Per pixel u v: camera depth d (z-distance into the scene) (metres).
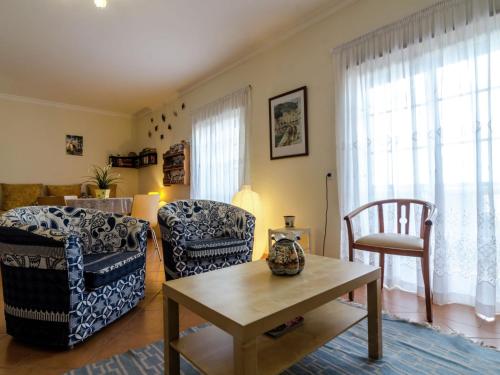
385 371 1.38
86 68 4.16
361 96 2.63
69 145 5.88
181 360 1.50
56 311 1.61
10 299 1.71
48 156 5.65
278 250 1.48
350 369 1.40
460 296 2.13
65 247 1.58
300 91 3.19
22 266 1.66
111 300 1.88
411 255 1.90
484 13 1.97
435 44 2.19
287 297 1.17
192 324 1.91
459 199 2.10
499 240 1.93
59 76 4.44
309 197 3.12
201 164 4.59
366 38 2.60
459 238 2.11
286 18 3.05
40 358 1.55
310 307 1.16
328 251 2.94
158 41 3.44
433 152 2.20
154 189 6.04
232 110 4.02
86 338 1.72
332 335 1.33
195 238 2.83
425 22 2.25
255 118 3.75
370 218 2.51
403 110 2.38
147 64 4.05
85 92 5.15
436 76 2.18
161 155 5.81
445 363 1.42
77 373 1.41
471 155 2.04
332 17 2.93
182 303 1.21
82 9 2.82
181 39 3.41
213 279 1.40
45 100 5.57
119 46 3.55
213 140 4.34
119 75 4.42
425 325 1.79
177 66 4.13
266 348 1.23
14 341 1.73
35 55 3.75
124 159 6.42
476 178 1.97
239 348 0.96
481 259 1.93
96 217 2.38
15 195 5.05
